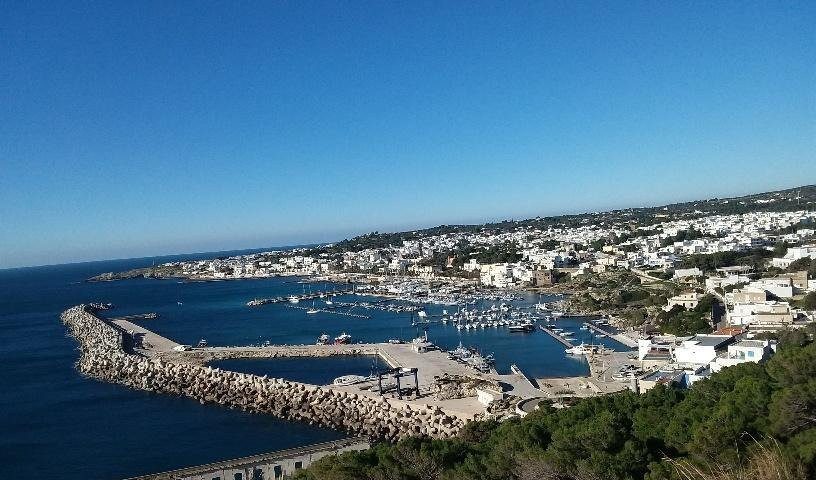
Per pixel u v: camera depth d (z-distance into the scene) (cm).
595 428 4978
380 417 12419
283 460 8881
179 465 10550
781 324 15650
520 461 4862
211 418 13412
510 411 11262
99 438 12169
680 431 4994
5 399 15425
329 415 13000
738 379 6356
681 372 11462
